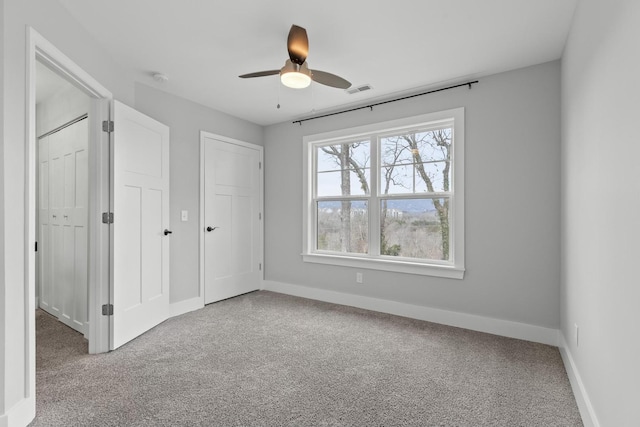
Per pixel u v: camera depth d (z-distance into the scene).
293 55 2.02
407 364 2.32
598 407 1.49
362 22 2.17
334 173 4.09
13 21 1.59
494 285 2.94
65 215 3.13
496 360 2.38
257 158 4.52
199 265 3.71
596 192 1.55
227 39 2.41
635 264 1.08
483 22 2.16
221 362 2.35
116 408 1.78
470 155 3.05
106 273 2.54
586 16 1.74
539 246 2.74
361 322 3.23
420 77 3.01
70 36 2.09
